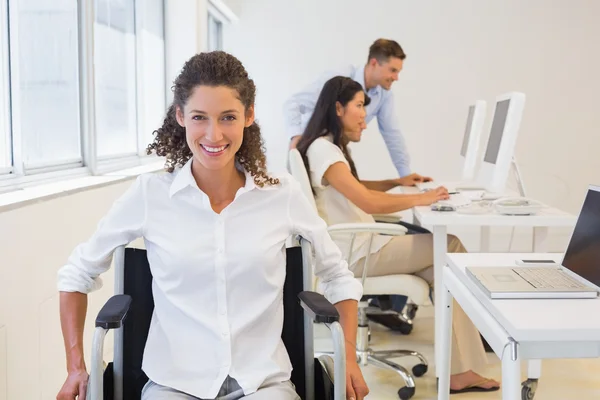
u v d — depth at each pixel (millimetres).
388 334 3521
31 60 2600
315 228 1575
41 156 2738
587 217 1738
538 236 3264
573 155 5715
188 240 1473
